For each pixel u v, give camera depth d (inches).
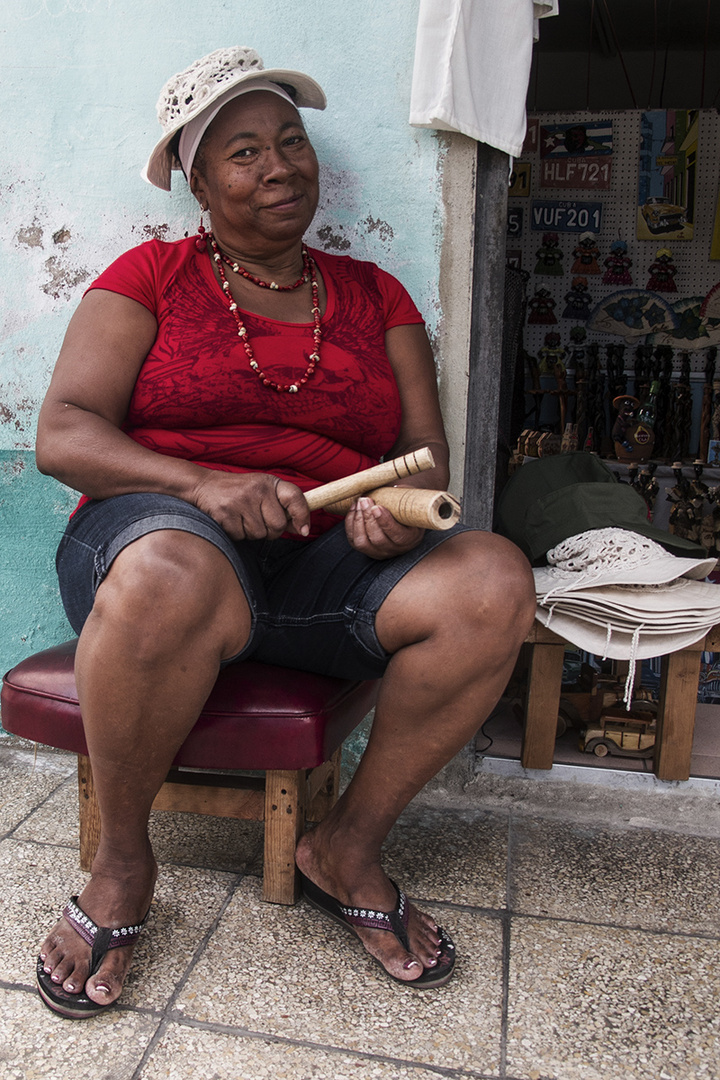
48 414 55.2
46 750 84.6
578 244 167.0
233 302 59.6
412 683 51.0
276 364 58.9
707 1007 51.5
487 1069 46.0
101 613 46.8
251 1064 45.9
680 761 76.1
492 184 73.6
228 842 69.4
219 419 59.4
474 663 50.2
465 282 73.7
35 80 76.2
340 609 54.4
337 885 55.8
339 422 60.8
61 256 78.7
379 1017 49.7
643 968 55.0
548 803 77.2
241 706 54.7
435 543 53.2
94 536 52.0
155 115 75.3
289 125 58.8
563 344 169.8
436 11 66.9
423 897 62.4
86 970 49.4
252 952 55.1
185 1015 49.4
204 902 60.6
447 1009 50.6
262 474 51.2
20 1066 45.4
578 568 77.0
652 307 165.8
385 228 74.0
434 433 65.2
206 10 73.3
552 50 208.4
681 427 148.9
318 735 54.7
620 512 84.0
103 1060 45.9
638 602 70.4
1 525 82.4
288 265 62.6
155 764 49.3
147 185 76.5
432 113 67.6
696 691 74.9
